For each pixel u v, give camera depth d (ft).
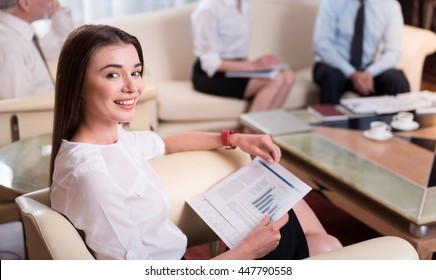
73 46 3.67
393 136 7.58
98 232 3.59
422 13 11.77
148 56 10.57
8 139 6.59
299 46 11.59
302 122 8.09
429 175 6.38
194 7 10.80
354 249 3.61
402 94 9.36
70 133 3.86
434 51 10.64
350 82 10.43
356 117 8.38
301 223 4.98
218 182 4.88
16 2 6.47
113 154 3.85
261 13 11.19
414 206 5.67
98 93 3.69
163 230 4.19
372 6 10.34
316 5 11.51
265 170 4.79
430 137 7.51
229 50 10.23
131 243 3.70
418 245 5.58
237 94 9.75
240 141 5.00
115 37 3.71
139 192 3.89
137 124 7.10
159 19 10.57
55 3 7.86
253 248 3.79
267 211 4.38
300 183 4.50
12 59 6.48
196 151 5.12
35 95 6.51
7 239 7.14
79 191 3.55
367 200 6.54
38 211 3.70
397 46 10.32
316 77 10.21
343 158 6.85
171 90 10.02
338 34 10.57
